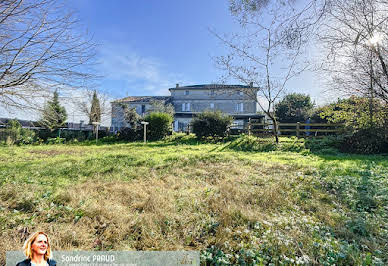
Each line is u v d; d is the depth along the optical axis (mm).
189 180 4730
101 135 19297
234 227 2705
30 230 2580
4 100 3971
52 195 3684
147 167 6098
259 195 3639
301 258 2076
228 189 3920
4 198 3633
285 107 25000
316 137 11047
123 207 3252
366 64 6992
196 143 13383
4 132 14477
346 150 9016
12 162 7488
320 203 3455
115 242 2404
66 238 2420
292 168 5625
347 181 4270
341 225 2730
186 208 3182
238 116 23844
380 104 8461
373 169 5387
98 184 4484
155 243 2385
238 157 7445
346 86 8391
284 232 2543
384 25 3533
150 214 2965
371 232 2566
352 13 3188
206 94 30562
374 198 3484
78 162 6961
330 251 2164
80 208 3158
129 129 17109
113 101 26828
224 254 2174
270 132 12352
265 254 2162
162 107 25531
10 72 3656
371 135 8594
